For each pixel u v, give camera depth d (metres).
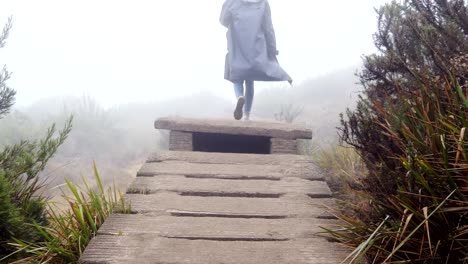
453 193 2.32
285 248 2.67
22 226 3.11
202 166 4.16
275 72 6.34
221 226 2.94
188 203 3.30
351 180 4.28
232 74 6.26
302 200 3.44
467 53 3.29
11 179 3.65
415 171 2.47
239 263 2.48
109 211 3.30
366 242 2.33
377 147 3.07
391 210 2.63
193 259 2.50
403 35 4.08
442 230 2.28
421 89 2.92
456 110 2.67
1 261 2.91
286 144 5.04
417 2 3.85
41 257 2.88
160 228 2.88
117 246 2.62
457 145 2.40
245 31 6.34
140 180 3.76
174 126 5.05
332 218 3.14
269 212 3.20
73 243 2.95
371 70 4.04
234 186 3.67
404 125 2.75
